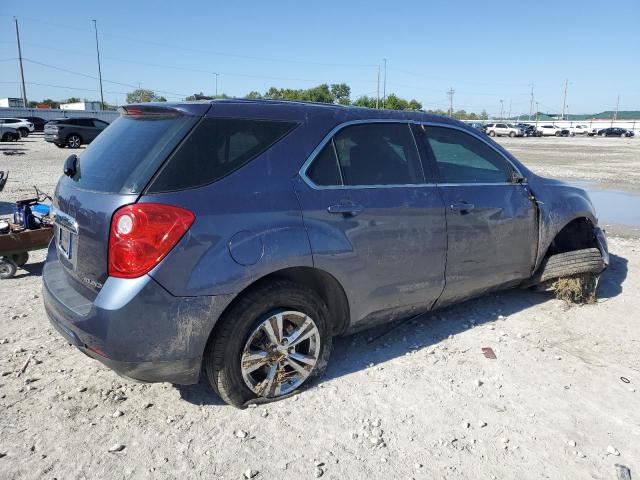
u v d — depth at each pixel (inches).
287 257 116.8
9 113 2176.4
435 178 151.1
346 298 132.9
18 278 220.7
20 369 141.3
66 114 2290.8
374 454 110.3
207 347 116.0
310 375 131.6
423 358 150.9
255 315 116.0
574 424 122.0
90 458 107.3
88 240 110.7
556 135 2583.7
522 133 2440.9
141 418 120.8
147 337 105.0
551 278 185.6
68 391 131.7
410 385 136.4
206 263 107.3
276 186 119.0
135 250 102.7
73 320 109.4
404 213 139.4
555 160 921.5
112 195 107.7
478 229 158.2
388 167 141.8
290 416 122.0
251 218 113.3
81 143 1069.8
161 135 113.0
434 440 115.2
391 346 158.1
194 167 110.2
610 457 111.2
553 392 134.9
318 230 122.7
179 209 105.3
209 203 109.0
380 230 134.5
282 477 103.3
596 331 171.3
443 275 152.1
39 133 1875.0
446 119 162.4
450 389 135.0
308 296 123.5
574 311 187.8
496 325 174.7
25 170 623.2
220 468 105.3
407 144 148.3
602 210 410.0
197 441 113.0
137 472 103.7
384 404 127.7
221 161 113.8
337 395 130.8
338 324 140.0
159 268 103.5
